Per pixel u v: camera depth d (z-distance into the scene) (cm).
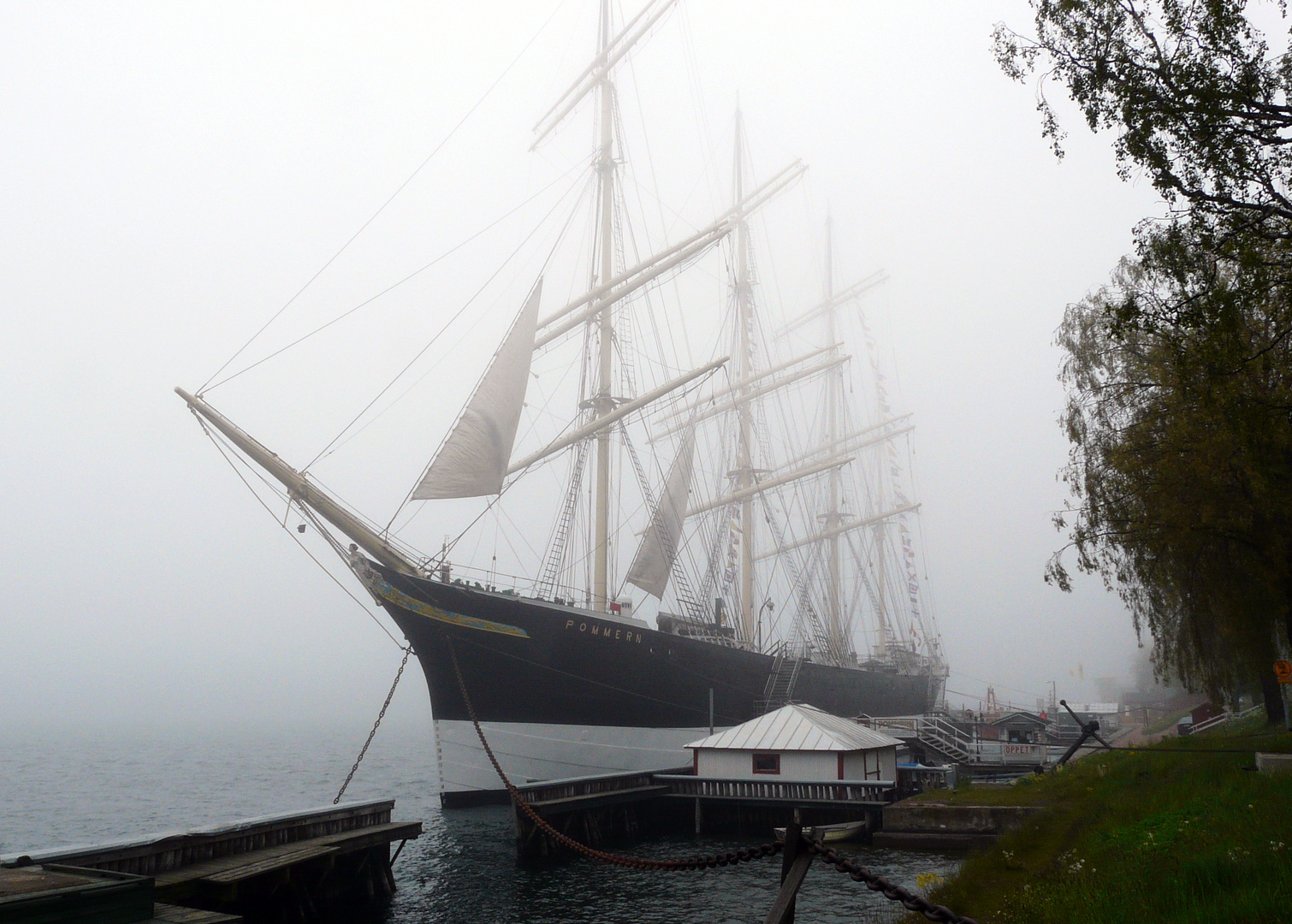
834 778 3709
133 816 5134
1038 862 1917
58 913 1355
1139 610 3036
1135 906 1214
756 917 2438
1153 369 2602
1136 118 1355
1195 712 5962
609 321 5478
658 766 4503
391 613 3759
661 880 2905
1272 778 1975
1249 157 1334
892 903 2441
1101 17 1384
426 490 3972
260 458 3666
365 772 8812
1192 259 1480
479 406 4234
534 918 2466
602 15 6000
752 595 7694
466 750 3956
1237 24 1327
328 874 2394
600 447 5172
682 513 6794
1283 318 1538
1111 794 2553
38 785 7281
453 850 3369
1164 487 2523
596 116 5900
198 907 2012
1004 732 7512
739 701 5200
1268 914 1024
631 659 4375
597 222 5744
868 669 8456
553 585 4528
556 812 3309
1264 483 2255
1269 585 2430
